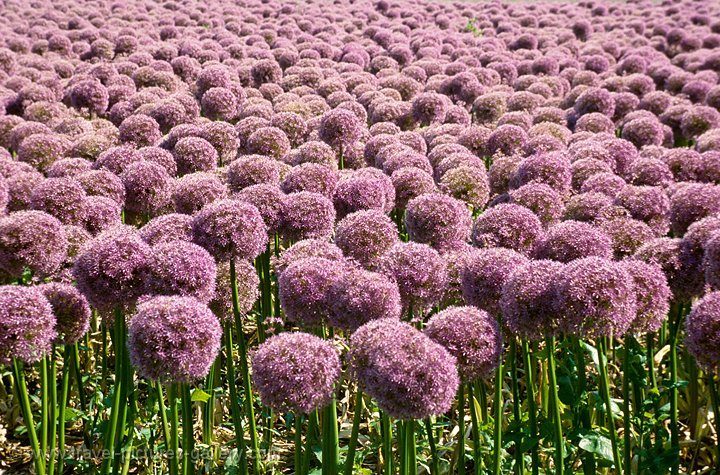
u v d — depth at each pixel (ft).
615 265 12.50
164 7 94.79
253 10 94.27
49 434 15.23
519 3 122.21
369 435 17.99
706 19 88.99
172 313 11.72
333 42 71.87
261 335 19.39
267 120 32.99
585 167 23.90
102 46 60.34
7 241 14.35
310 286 13.46
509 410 18.60
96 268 13.01
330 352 11.68
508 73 55.62
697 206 18.40
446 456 17.26
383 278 13.05
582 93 40.16
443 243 17.54
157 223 15.76
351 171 24.84
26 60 53.67
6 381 20.08
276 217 17.21
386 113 37.60
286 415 16.61
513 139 29.04
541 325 12.54
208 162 25.27
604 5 109.50
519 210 16.97
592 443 13.65
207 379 16.34
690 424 17.70
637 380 15.70
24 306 12.13
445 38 74.43
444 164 25.40
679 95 47.55
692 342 13.11
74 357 17.15
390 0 110.11
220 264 15.69
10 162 23.30
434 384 10.72
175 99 36.94
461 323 12.24
